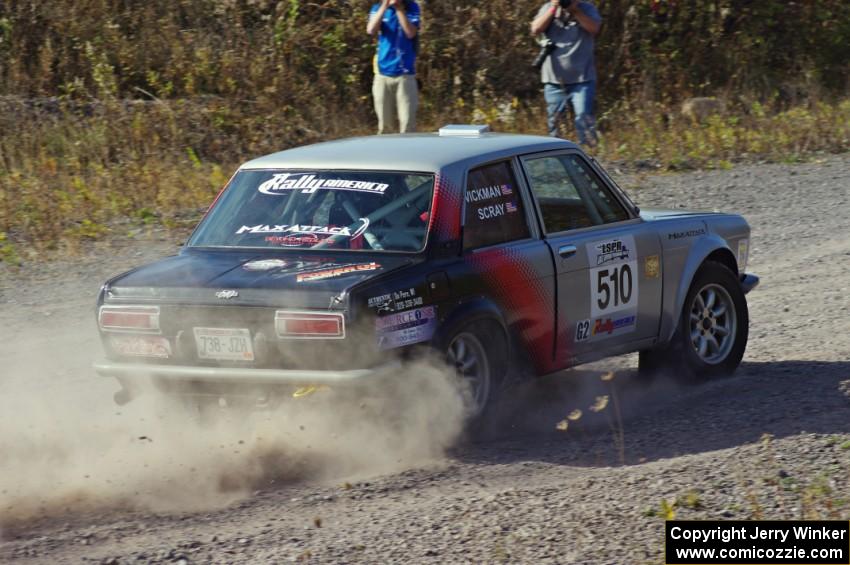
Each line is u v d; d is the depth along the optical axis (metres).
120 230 38.25
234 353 18.38
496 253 20.09
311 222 20.30
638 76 65.88
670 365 23.80
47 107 51.06
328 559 14.79
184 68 56.16
